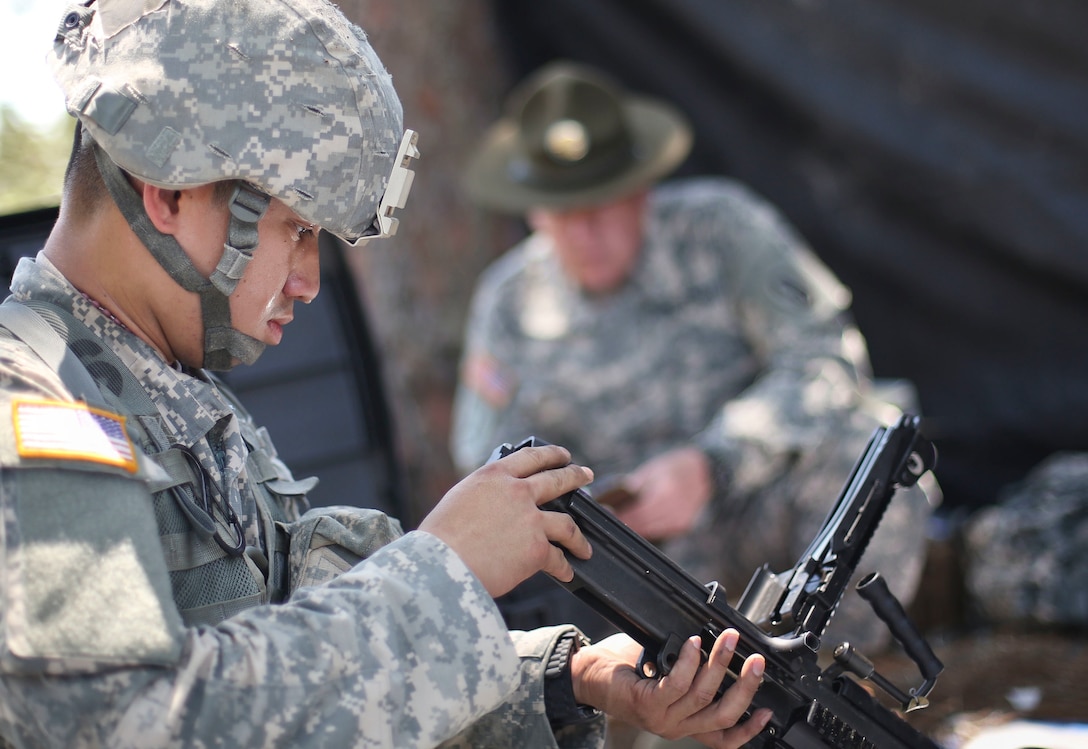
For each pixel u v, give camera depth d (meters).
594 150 4.43
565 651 1.94
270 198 1.64
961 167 5.18
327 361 2.91
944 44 5.13
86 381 1.60
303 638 1.42
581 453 4.55
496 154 4.79
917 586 4.39
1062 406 5.15
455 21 5.53
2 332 1.60
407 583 1.50
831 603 1.99
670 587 1.76
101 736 1.35
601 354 4.48
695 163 5.63
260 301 1.70
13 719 1.38
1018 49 5.04
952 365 5.36
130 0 1.62
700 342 4.45
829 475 4.04
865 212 5.39
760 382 4.23
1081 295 5.10
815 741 1.86
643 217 4.47
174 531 1.65
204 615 1.65
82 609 1.34
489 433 4.64
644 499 3.87
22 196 4.36
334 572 1.85
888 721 1.92
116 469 1.44
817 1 5.29
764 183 5.54
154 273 1.66
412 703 1.45
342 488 2.93
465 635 1.49
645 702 1.78
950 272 5.30
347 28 1.72
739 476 3.97
